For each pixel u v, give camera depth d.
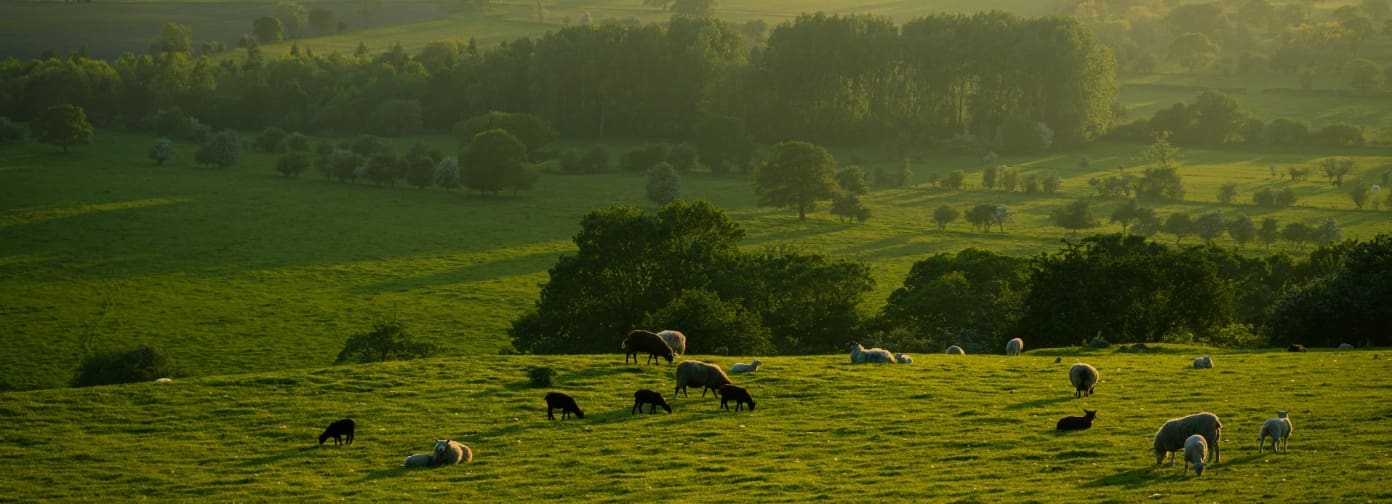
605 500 30.03
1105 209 192.88
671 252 84.25
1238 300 87.50
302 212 182.62
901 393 43.41
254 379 47.19
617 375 47.19
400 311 122.31
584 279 82.81
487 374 47.72
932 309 82.81
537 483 32.12
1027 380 46.03
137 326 113.25
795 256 88.62
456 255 155.00
